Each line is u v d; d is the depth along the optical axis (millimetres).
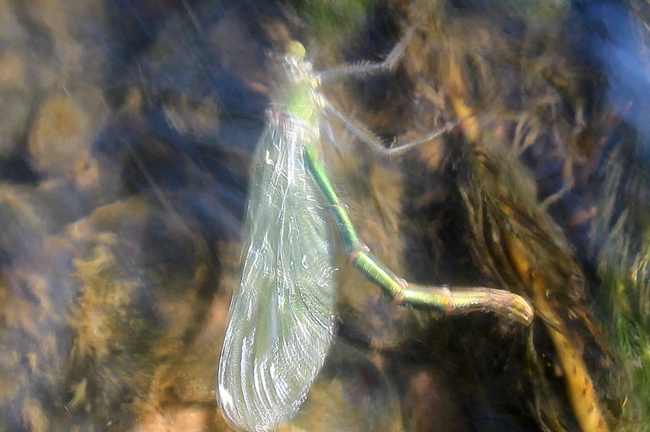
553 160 258
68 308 259
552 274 254
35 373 256
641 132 255
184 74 267
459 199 259
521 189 256
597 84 258
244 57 266
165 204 265
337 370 260
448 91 261
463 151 259
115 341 259
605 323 253
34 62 265
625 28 258
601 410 252
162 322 260
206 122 266
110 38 267
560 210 256
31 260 260
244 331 257
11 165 263
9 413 255
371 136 263
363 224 262
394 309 260
